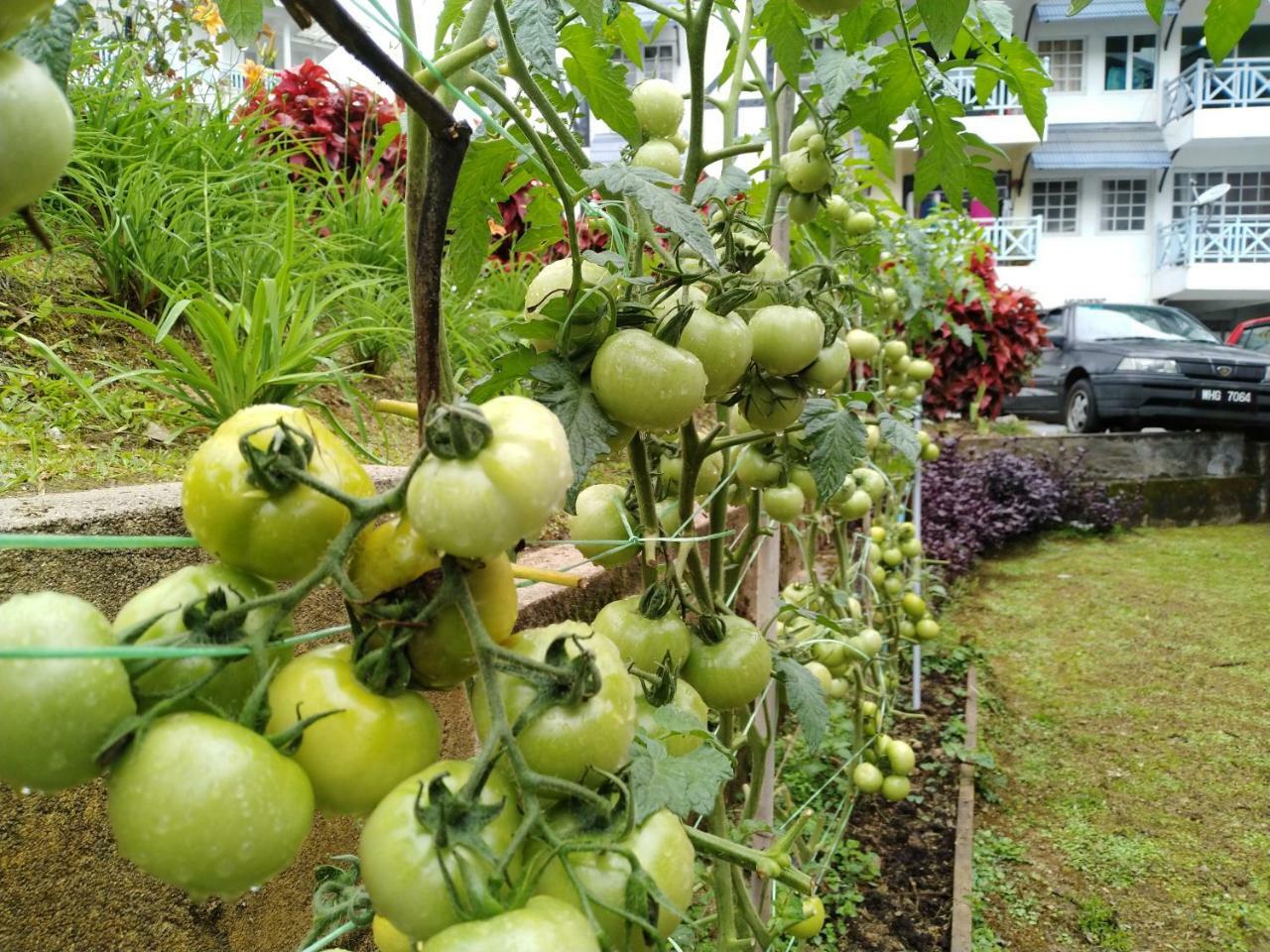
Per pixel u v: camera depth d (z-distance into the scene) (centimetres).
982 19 151
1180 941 255
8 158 38
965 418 857
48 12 43
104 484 139
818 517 232
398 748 52
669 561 101
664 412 80
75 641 43
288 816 45
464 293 111
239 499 52
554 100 113
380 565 56
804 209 155
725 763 75
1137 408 821
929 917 253
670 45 816
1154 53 1681
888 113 145
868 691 267
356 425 209
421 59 62
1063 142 1648
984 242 595
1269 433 816
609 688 58
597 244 181
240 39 72
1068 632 498
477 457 51
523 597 158
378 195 286
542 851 52
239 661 51
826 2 97
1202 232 1584
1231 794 331
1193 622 511
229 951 119
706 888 173
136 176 210
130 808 43
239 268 219
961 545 564
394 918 49
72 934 102
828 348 113
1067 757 360
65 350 177
